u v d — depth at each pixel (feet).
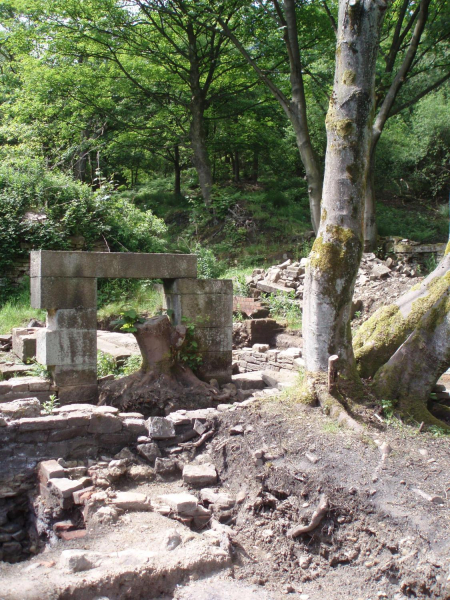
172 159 80.84
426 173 78.02
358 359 19.51
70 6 59.31
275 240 59.31
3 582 10.53
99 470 15.69
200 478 15.71
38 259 20.01
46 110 67.56
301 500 13.85
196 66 65.72
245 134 76.64
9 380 20.53
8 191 44.34
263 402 18.37
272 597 11.28
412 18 48.85
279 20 48.01
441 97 78.18
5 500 15.72
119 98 71.67
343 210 17.90
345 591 11.80
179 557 11.64
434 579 11.09
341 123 17.71
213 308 23.52
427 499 12.98
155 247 51.83
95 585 10.46
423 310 19.13
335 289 17.92
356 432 16.02
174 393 20.66
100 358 24.86
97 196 48.44
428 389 18.30
